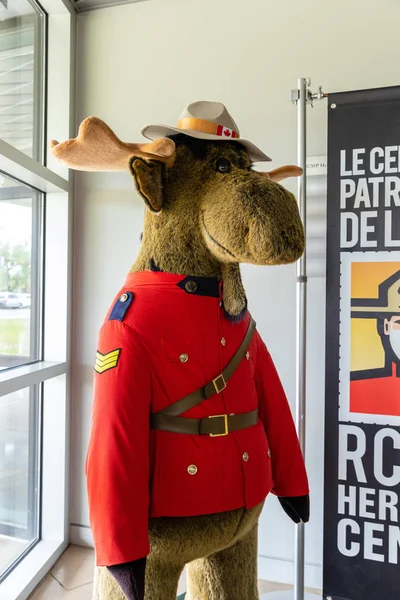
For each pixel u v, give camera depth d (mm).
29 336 1918
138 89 1918
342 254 1538
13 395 1816
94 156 874
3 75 1696
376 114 1502
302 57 1732
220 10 1818
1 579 1685
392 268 1496
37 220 1951
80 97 1987
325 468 1545
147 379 830
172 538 820
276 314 1774
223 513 850
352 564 1514
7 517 1791
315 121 1718
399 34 1640
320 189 1720
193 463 828
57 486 1954
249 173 878
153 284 891
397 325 1493
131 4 1920
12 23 1748
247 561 986
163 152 825
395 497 1483
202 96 1844
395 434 1490
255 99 1782
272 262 820
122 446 785
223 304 912
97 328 1971
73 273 1995
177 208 898
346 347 1534
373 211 1511
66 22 1927
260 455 926
